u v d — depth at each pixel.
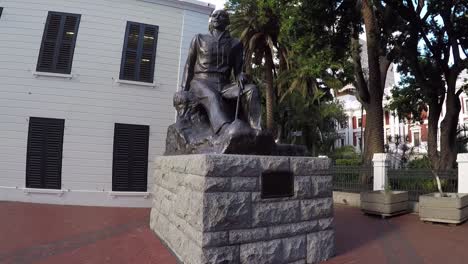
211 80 6.51
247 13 18.55
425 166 15.81
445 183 10.08
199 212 4.49
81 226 7.98
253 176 4.82
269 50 19.88
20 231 7.28
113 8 12.41
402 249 6.18
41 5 12.00
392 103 22.06
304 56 16.56
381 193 9.69
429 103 16.48
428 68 17.12
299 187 5.26
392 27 15.22
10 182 11.08
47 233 7.18
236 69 6.84
